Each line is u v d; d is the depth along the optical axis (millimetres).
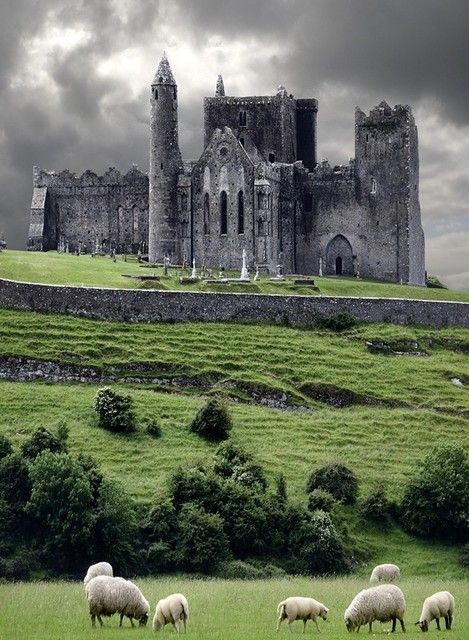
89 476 121188
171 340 166750
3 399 147250
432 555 125188
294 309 178125
